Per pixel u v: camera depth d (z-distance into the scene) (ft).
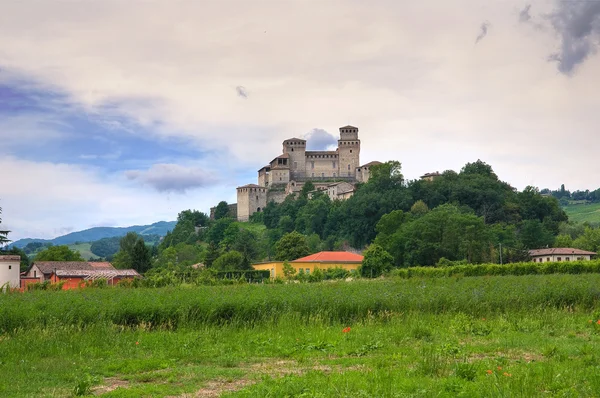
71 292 141.28
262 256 635.66
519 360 70.59
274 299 108.68
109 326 94.48
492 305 114.52
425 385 57.31
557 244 540.93
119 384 65.16
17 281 323.57
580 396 53.26
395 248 452.35
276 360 75.46
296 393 55.77
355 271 372.17
